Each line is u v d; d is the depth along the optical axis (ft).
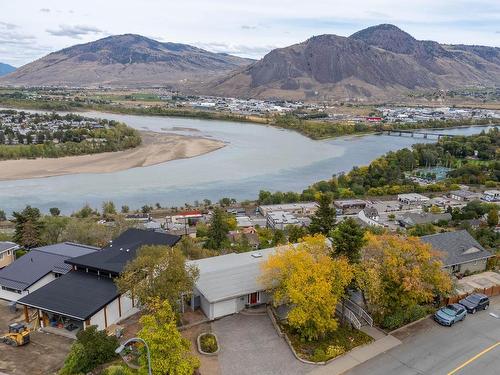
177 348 100.94
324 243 141.38
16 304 147.54
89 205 377.09
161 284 125.18
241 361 114.62
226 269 150.92
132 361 104.17
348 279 126.52
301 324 121.08
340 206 375.25
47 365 114.83
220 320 134.72
